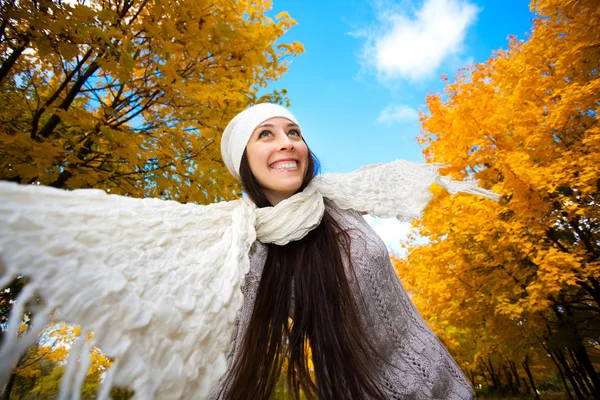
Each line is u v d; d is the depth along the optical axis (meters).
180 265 0.63
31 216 0.44
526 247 4.56
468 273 5.59
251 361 0.90
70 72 2.17
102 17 1.56
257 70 3.40
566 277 4.08
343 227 1.15
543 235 4.93
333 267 1.01
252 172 1.20
